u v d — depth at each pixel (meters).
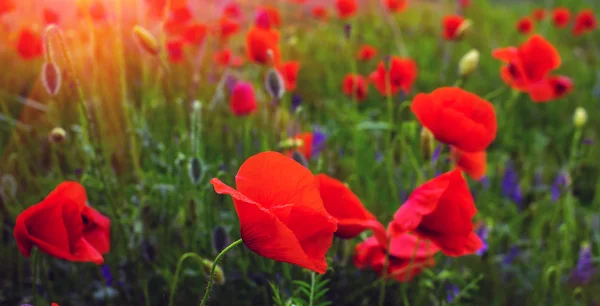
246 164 0.80
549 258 1.13
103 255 1.02
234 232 1.04
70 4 1.52
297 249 0.78
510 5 4.55
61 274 1.06
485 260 1.08
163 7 1.20
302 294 0.97
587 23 2.54
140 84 1.31
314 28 2.53
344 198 0.88
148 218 1.04
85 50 1.20
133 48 1.28
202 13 1.71
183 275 1.00
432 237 0.89
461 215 0.88
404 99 1.60
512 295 1.13
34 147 1.21
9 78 1.42
